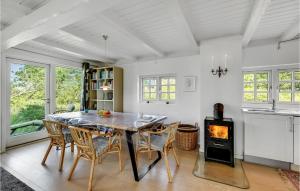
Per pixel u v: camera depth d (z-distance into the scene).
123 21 2.34
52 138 2.48
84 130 1.92
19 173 2.24
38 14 1.85
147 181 2.08
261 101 3.16
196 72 3.68
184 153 3.02
